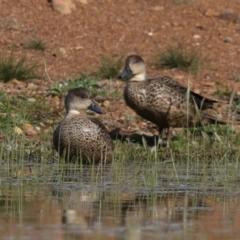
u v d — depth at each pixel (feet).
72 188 36.04
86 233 27.22
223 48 72.33
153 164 43.16
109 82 62.18
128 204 32.55
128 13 76.95
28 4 75.82
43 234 26.96
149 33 74.33
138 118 53.47
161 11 77.77
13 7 75.36
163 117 47.83
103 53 70.64
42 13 75.25
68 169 41.27
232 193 35.47
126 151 45.60
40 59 68.39
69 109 43.14
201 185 37.29
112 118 53.21
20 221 29.01
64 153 42.83
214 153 45.27
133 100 47.88
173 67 68.03
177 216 30.42
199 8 78.38
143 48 71.97
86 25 74.69
